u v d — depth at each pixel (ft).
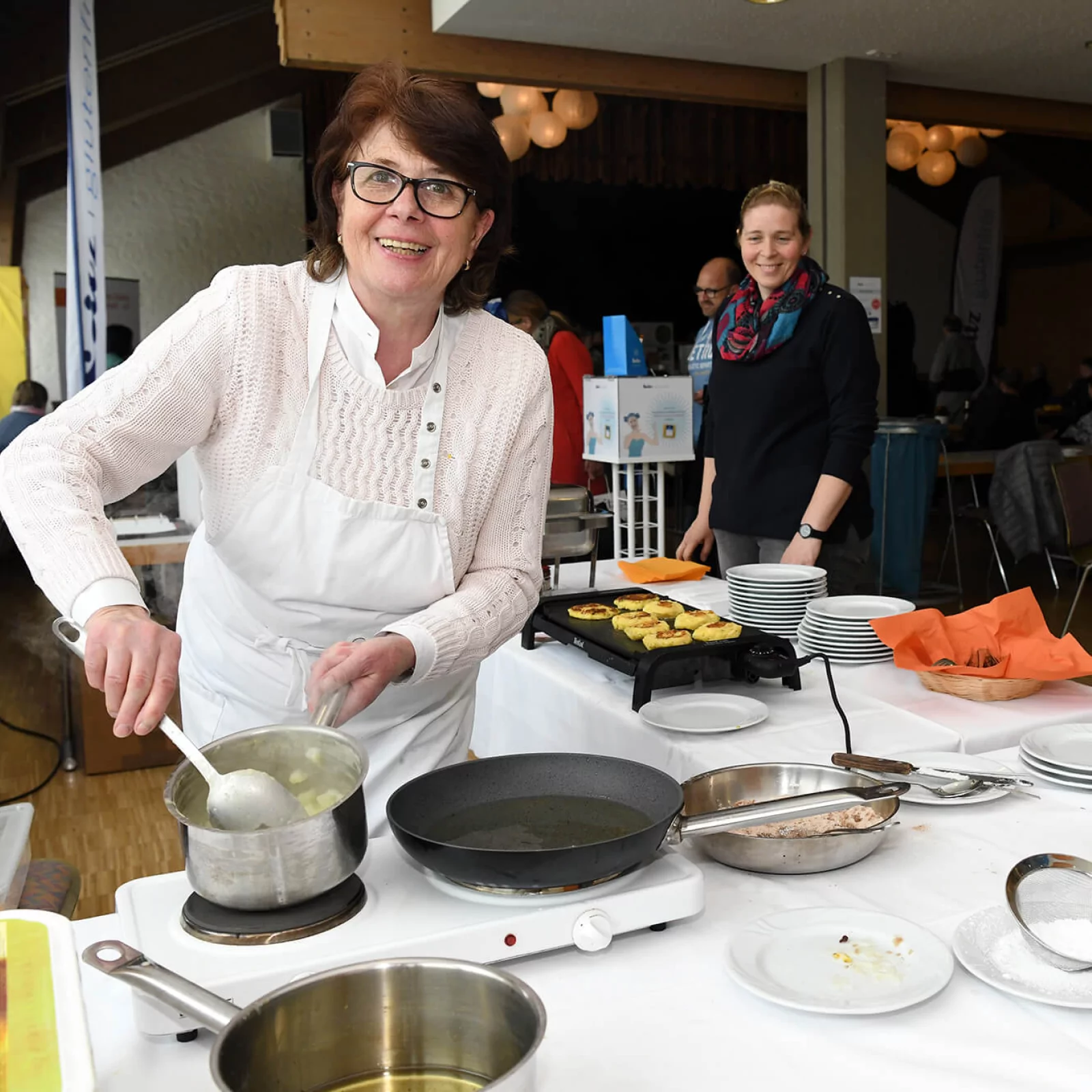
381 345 4.05
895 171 32.22
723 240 31.55
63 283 24.64
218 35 24.02
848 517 8.97
